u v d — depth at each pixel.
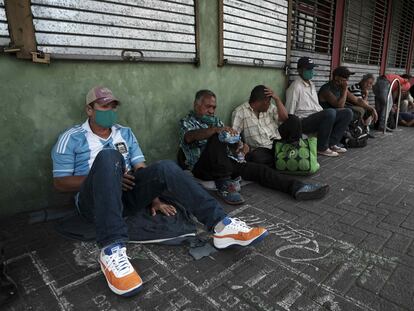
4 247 2.10
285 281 1.76
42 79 2.45
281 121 3.94
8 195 2.46
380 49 7.91
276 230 2.35
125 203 2.16
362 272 1.84
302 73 4.60
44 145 2.56
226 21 3.86
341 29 6.15
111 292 1.69
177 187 1.96
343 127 4.55
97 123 2.22
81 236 2.16
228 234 1.96
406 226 2.41
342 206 2.78
